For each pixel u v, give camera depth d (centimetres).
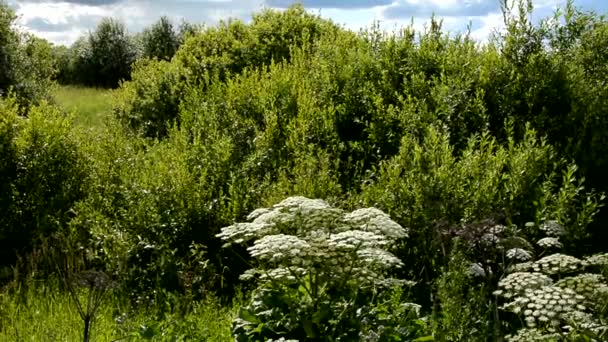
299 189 752
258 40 1393
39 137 923
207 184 802
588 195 771
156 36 3291
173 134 945
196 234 759
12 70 1609
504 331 558
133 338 539
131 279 705
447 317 484
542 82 882
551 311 398
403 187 729
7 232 855
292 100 953
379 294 539
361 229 539
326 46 1085
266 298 500
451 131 851
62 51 3247
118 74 3238
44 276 732
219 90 1034
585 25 945
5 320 593
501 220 712
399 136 846
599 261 473
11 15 1623
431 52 975
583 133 837
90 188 891
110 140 990
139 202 770
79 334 547
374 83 959
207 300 620
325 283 500
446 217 698
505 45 923
